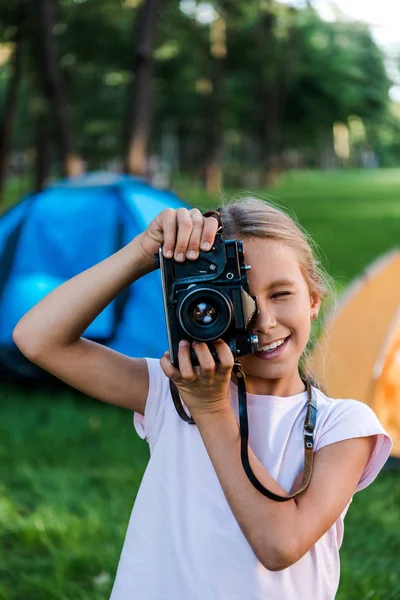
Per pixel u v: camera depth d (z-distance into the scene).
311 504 1.49
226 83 29.66
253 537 1.43
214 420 1.48
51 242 6.23
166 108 30.45
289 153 59.75
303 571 1.55
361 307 4.79
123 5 16.44
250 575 1.52
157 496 1.61
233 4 20.39
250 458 1.49
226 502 1.56
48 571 3.30
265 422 1.61
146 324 5.93
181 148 42.12
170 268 1.45
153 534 1.60
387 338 4.62
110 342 5.86
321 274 1.73
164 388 1.69
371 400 4.53
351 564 3.27
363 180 39.88
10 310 6.12
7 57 18.36
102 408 5.79
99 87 23.25
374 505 3.93
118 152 30.58
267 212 1.62
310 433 1.59
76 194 6.40
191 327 1.41
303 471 1.55
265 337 1.54
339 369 4.65
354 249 13.41
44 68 12.94
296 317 1.56
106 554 3.34
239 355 1.44
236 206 1.64
